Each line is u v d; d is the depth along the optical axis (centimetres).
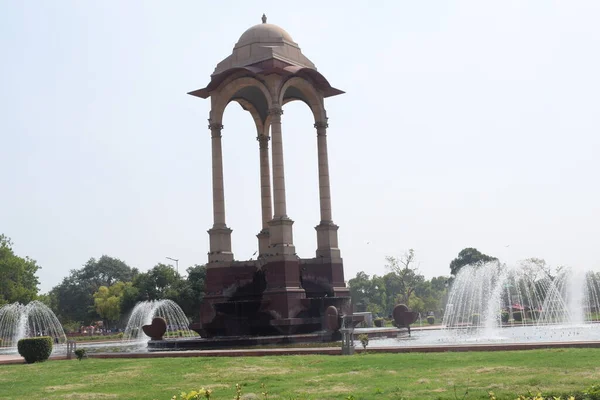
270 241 4147
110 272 18288
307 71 4462
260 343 3706
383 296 15862
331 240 4428
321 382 1942
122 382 2233
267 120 5003
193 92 4666
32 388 2219
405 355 2584
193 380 2180
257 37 4534
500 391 1571
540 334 4028
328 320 3841
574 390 1504
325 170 4544
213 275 4303
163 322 4275
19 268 10238
